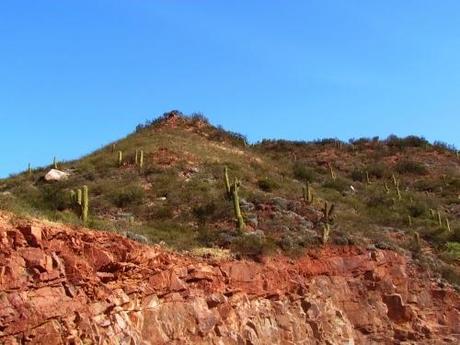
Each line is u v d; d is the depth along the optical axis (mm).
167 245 22422
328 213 29234
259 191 32562
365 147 61469
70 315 15516
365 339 24375
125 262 17922
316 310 23031
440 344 25484
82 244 17078
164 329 17938
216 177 34938
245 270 21969
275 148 60906
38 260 15391
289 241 24953
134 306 17500
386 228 33781
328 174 50469
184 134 48281
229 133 53344
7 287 14414
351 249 26500
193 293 19531
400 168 53594
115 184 32875
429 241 34406
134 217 28719
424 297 26969
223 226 26641
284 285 22984
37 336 14453
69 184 33719
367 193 43781
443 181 50156
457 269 30750
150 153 38375
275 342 21062
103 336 15930
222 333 19500
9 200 17938
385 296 25906
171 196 30625
